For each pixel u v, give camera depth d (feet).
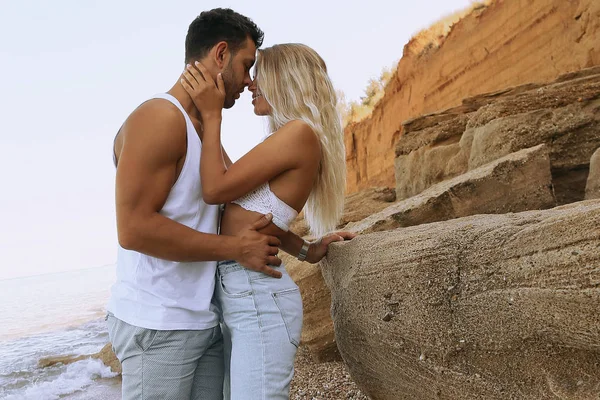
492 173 12.78
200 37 6.81
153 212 5.94
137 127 5.97
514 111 17.74
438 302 6.26
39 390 19.66
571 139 16.06
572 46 41.14
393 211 13.94
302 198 6.84
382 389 7.65
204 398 7.02
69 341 39.58
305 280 14.69
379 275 7.10
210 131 6.45
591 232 4.74
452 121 25.32
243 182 6.38
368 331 7.38
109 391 18.48
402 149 27.78
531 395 5.53
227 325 6.68
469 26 62.34
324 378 12.60
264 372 6.21
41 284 228.63
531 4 49.14
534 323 5.33
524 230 5.50
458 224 6.98
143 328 6.11
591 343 4.85
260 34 7.23
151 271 6.25
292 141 6.54
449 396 6.36
